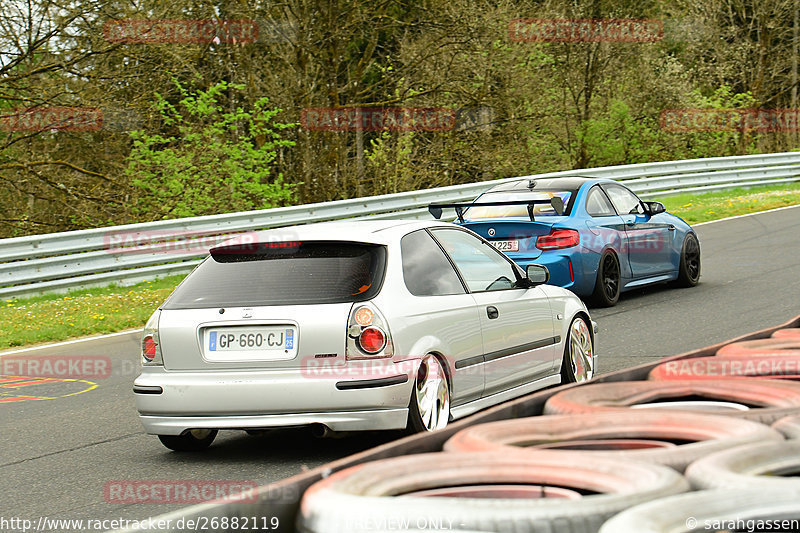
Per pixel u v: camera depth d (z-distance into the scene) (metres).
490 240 18.52
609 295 19.08
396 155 46.38
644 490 2.48
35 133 34.81
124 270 25.64
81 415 12.23
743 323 16.17
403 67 46.22
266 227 28.41
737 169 44.88
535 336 11.18
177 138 41.75
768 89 67.19
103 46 33.53
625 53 56.34
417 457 2.91
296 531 2.64
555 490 2.73
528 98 49.53
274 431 10.76
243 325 9.09
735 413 3.42
